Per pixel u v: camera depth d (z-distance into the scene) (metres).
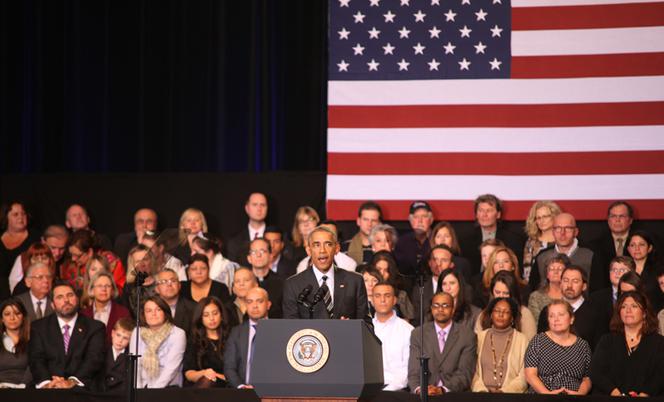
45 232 23.08
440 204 23.84
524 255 22.86
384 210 23.86
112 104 25.89
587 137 23.62
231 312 19.86
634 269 19.80
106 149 25.91
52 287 21.00
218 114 25.45
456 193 23.81
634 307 17.09
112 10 25.91
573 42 23.84
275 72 25.31
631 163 23.48
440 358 18.11
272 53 25.31
